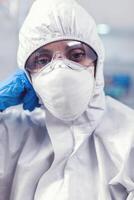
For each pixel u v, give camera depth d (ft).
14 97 2.70
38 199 2.51
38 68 2.53
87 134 2.62
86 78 2.45
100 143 2.65
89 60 2.52
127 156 2.50
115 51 7.52
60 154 2.58
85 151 2.63
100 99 2.66
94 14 6.70
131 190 2.49
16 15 5.30
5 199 2.78
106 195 2.44
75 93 2.40
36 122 2.90
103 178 2.49
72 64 2.42
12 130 2.80
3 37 5.84
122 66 7.45
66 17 2.41
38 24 2.43
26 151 2.71
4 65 6.25
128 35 7.32
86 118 2.64
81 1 6.29
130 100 7.17
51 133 2.64
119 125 2.68
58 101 2.42
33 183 2.62
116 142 2.58
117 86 7.16
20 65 2.70
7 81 2.74
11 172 2.76
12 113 2.95
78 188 2.47
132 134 2.58
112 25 7.00
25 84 2.70
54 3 2.51
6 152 2.74
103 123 2.70
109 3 6.43
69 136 2.62
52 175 2.57
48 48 2.44
